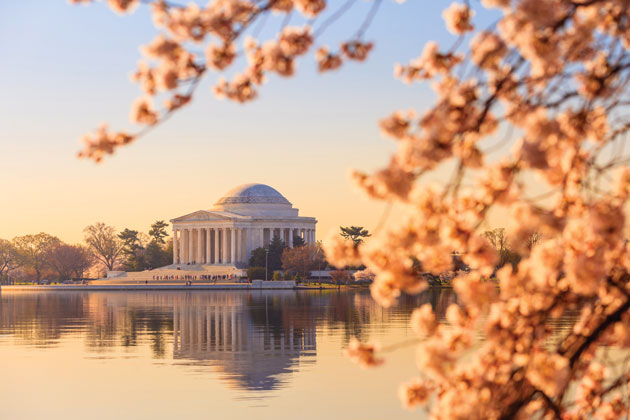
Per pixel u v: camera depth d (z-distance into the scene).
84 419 43.47
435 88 11.52
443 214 10.62
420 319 12.16
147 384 53.69
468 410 11.21
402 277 10.68
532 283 11.47
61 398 49.12
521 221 10.84
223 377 56.50
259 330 91.56
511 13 9.83
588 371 14.62
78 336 86.06
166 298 186.62
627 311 12.23
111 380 55.28
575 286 10.66
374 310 126.38
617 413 14.80
